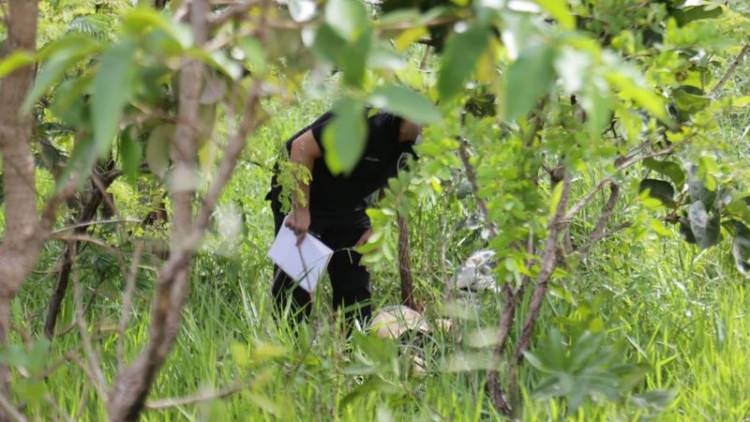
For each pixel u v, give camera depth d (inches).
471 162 271.7
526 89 125.8
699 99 303.4
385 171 418.9
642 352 350.6
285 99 165.8
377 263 288.2
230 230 255.4
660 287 417.4
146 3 187.5
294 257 404.2
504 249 281.3
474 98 295.3
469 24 135.3
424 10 199.9
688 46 257.1
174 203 169.5
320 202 422.6
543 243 313.6
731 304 412.2
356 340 291.3
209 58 132.7
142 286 397.4
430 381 335.9
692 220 334.0
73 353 209.9
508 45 131.2
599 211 459.2
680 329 391.5
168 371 334.6
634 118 188.1
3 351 194.7
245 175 550.6
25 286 411.8
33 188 197.3
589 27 265.9
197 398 205.0
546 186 443.8
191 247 164.9
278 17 160.6
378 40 146.0
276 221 434.3
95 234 365.4
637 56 263.7
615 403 284.0
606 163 278.1
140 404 177.6
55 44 131.4
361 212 427.2
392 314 385.4
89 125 163.2
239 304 425.7
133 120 176.2
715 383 340.5
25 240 196.5
